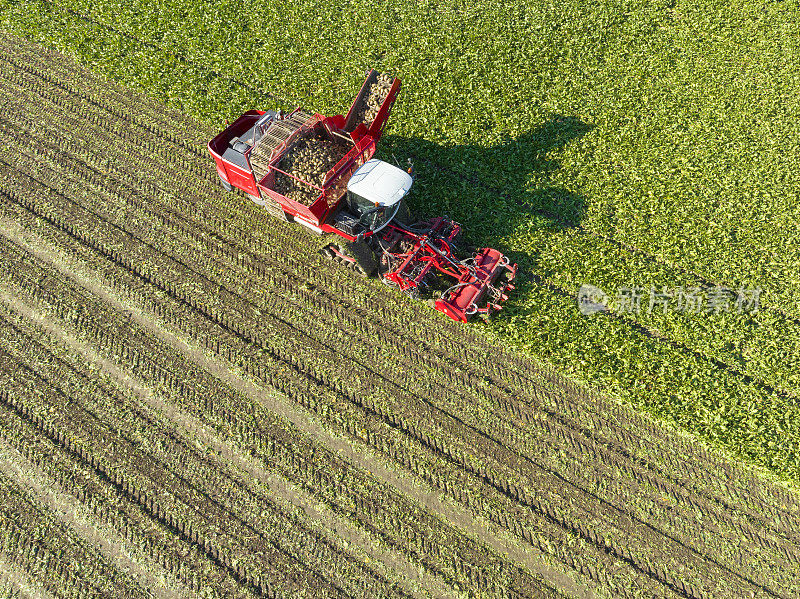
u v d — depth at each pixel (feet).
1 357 46.85
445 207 54.24
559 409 44.55
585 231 53.01
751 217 53.16
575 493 41.45
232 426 43.78
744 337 46.85
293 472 42.09
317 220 46.73
